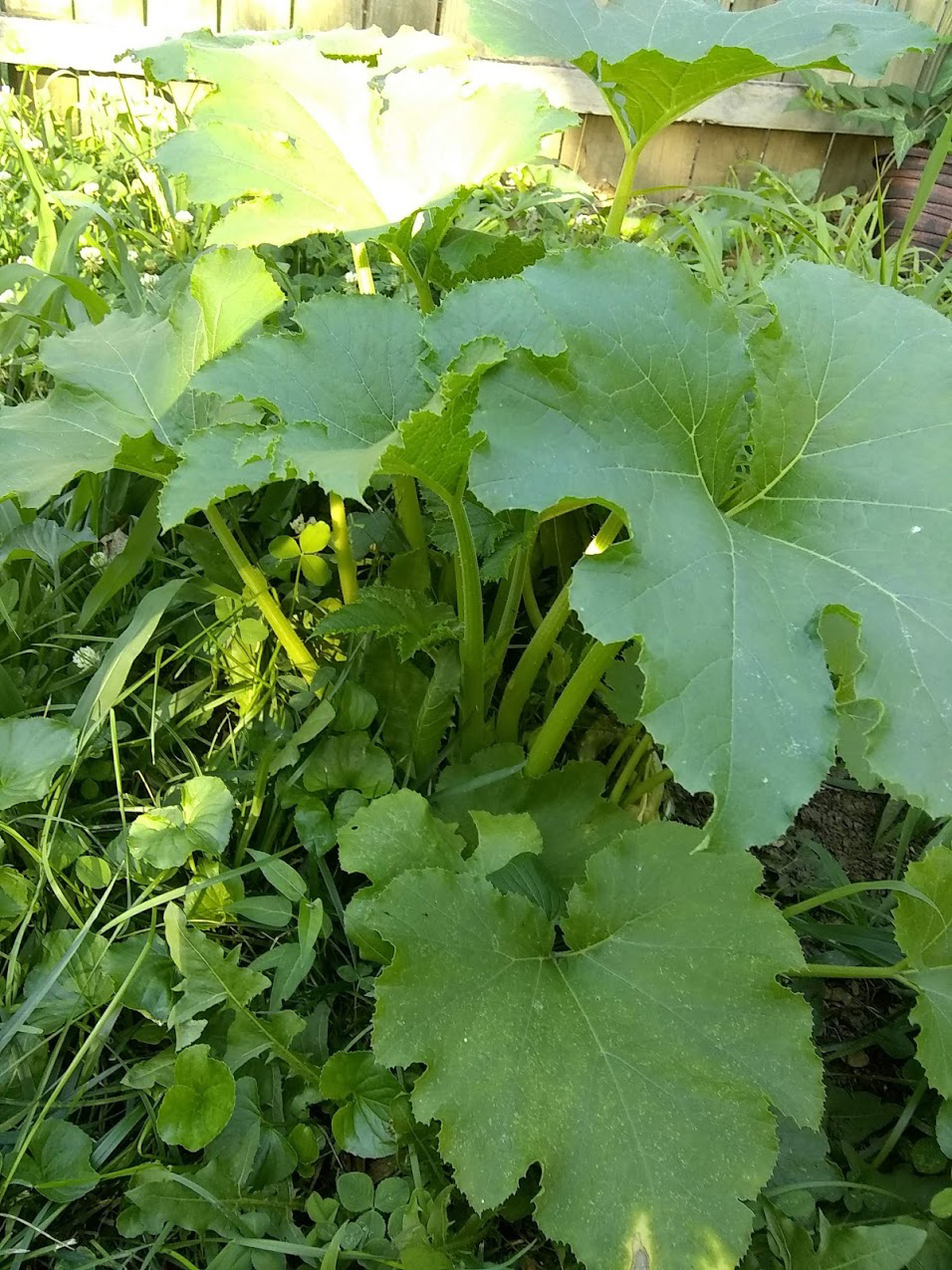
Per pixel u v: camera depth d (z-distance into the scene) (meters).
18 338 0.98
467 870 0.64
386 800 0.66
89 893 0.70
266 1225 0.57
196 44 0.84
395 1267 0.55
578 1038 0.58
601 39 0.88
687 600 0.53
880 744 0.51
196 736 0.82
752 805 0.48
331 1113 0.66
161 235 1.34
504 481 0.54
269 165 0.78
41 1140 0.58
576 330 0.58
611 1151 0.54
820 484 0.61
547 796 0.76
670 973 0.60
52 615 0.87
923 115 2.00
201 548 0.88
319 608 0.90
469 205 1.49
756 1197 0.55
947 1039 0.62
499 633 0.83
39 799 0.71
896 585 0.56
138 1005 0.64
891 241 1.94
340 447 0.65
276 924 0.68
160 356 0.78
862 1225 0.58
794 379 0.63
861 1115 0.72
